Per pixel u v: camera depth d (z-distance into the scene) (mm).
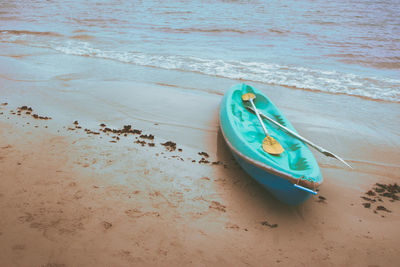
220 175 3883
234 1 23875
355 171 4230
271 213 3256
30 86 6770
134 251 2564
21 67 8227
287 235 2949
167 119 5516
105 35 12883
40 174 3549
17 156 3902
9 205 2979
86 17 16828
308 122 5738
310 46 11570
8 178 3420
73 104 5906
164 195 3395
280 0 24594
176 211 3148
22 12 18594
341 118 5926
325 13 18469
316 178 2977
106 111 5695
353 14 18094
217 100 6512
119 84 7195
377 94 7164
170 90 6965
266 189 3449
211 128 5254
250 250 2711
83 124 5066
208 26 14758
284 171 3006
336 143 5004
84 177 3576
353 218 3254
